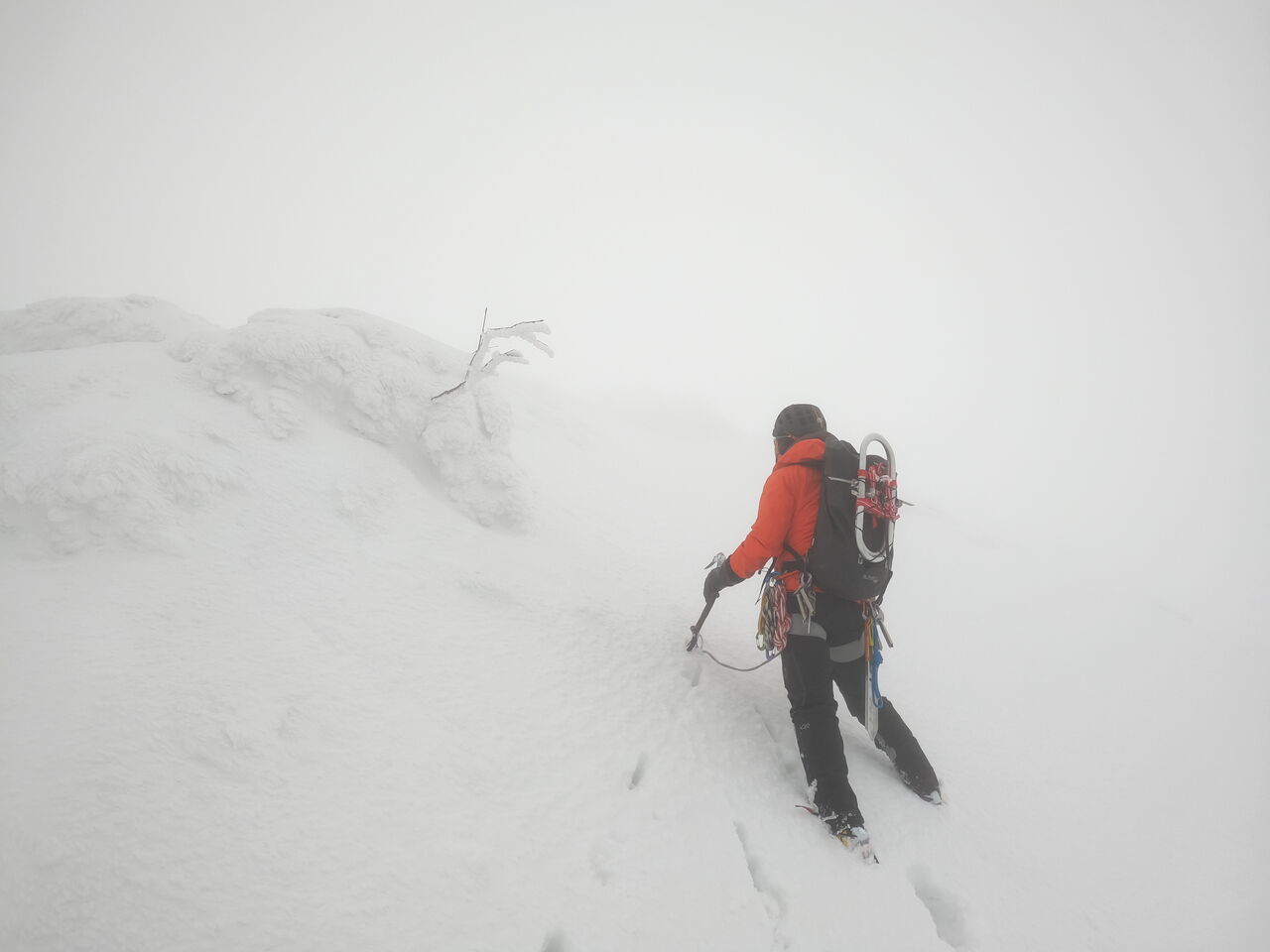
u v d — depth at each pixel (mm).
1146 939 2660
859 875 2406
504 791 2260
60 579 2381
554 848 2137
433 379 4078
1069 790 3400
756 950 2070
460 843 2027
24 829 1613
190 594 2457
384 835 1955
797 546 2643
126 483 2629
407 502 3523
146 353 3734
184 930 1579
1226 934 2811
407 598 2916
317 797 1973
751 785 2680
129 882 1615
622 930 1982
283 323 3820
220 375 3549
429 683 2543
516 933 1864
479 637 2893
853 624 2666
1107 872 2938
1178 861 3170
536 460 5723
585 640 3176
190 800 1818
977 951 2355
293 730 2113
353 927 1717
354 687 2371
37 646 2076
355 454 3584
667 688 3066
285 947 1625
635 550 4691
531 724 2566
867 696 2717
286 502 3084
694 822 2424
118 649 2150
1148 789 3633
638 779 2559
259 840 1807
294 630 2488
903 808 2770
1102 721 4176
